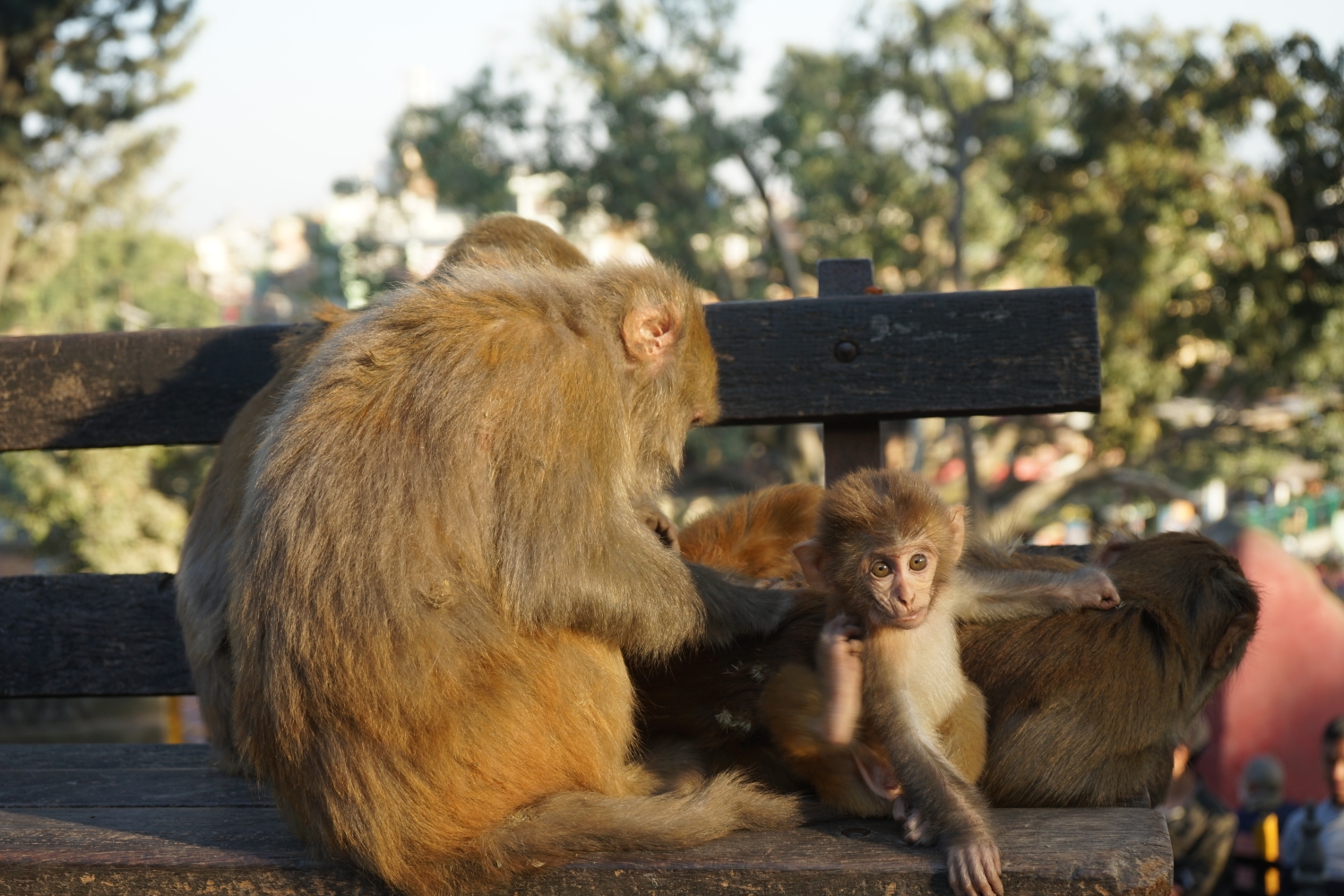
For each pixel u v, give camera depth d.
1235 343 23.39
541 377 2.77
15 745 4.11
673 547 3.50
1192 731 3.61
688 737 3.22
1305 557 31.88
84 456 22.77
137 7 23.67
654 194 33.28
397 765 2.60
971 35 31.52
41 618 4.54
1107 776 3.00
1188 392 26.12
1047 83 31.69
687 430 3.40
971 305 4.29
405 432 2.71
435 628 2.62
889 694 2.76
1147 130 23.64
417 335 2.82
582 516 2.78
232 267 70.31
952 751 2.85
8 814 3.15
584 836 2.60
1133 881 2.42
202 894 2.69
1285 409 32.12
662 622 2.94
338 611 2.62
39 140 24.31
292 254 68.00
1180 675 3.11
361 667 2.60
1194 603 3.22
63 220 26.05
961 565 3.29
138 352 4.70
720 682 3.18
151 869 2.69
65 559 23.09
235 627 2.81
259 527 2.77
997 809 2.89
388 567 2.62
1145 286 23.59
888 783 2.82
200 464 28.20
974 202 33.06
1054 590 3.17
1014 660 3.11
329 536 2.66
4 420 4.73
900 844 2.64
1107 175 24.16
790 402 4.37
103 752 4.00
